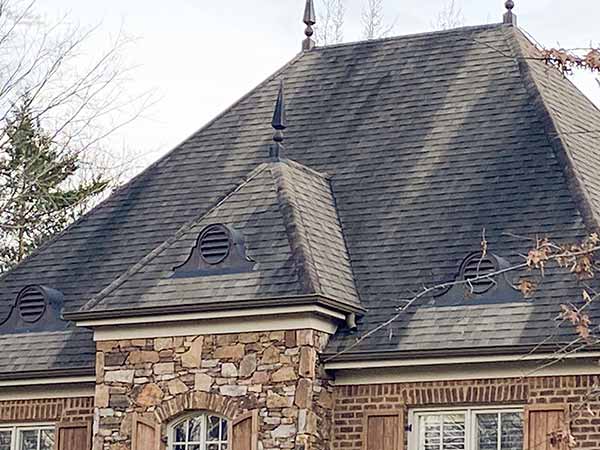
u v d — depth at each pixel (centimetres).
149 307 2630
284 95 3231
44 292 2942
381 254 2761
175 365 2634
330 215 2853
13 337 2917
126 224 3070
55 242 3117
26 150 3488
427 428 2570
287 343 2561
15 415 2861
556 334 2444
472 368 2527
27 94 3328
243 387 2577
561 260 1755
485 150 2888
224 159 3109
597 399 2444
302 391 2534
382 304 2655
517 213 2725
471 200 2797
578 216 2662
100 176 4925
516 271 2591
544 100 2934
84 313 2680
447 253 2711
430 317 2586
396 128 3033
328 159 3025
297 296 2530
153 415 2633
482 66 3092
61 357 2825
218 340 2611
